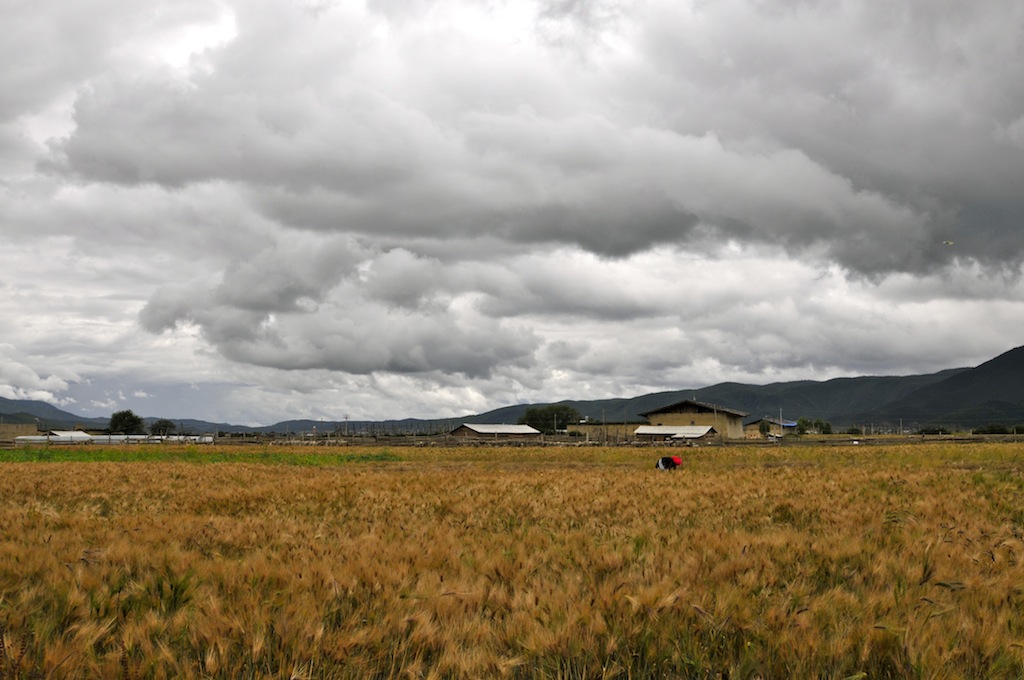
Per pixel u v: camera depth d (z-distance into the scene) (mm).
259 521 11953
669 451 67875
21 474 32156
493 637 5848
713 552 8477
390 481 25250
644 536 9961
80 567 7629
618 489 20266
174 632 5938
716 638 5793
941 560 8141
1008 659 5359
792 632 5605
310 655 5434
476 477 27219
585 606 6074
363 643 5566
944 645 5398
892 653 5512
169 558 8164
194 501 18391
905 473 25641
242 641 5684
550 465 49906
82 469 36906
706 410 142250
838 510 13805
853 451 60656
